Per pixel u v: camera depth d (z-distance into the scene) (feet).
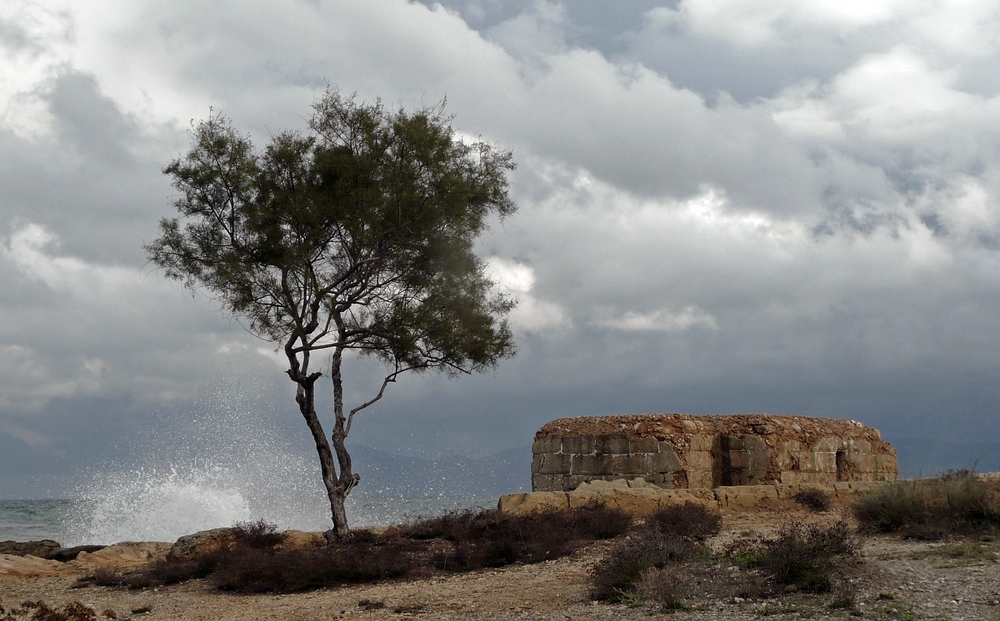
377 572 52.16
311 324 67.31
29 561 69.31
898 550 46.96
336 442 67.87
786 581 37.81
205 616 44.04
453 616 38.83
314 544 65.67
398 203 67.26
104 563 69.92
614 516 61.46
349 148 69.41
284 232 67.72
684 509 60.85
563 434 86.28
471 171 72.49
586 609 37.70
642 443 82.02
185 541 64.54
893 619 31.35
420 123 68.69
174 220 69.82
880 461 93.76
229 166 69.31
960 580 37.04
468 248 71.67
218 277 67.26
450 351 69.92
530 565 52.80
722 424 86.28
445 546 60.80
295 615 42.27
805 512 69.46
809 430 87.56
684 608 35.55
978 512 53.36
